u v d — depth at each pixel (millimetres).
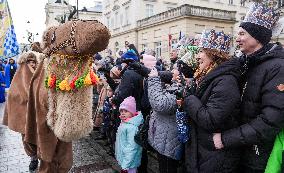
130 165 3590
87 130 2500
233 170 2229
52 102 2549
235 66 2193
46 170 3125
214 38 2312
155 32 24703
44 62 2785
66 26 2365
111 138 4754
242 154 2248
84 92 2461
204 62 2375
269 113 1929
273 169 1955
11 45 9766
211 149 2215
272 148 2039
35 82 3105
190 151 2352
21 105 3643
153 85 2834
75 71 2408
